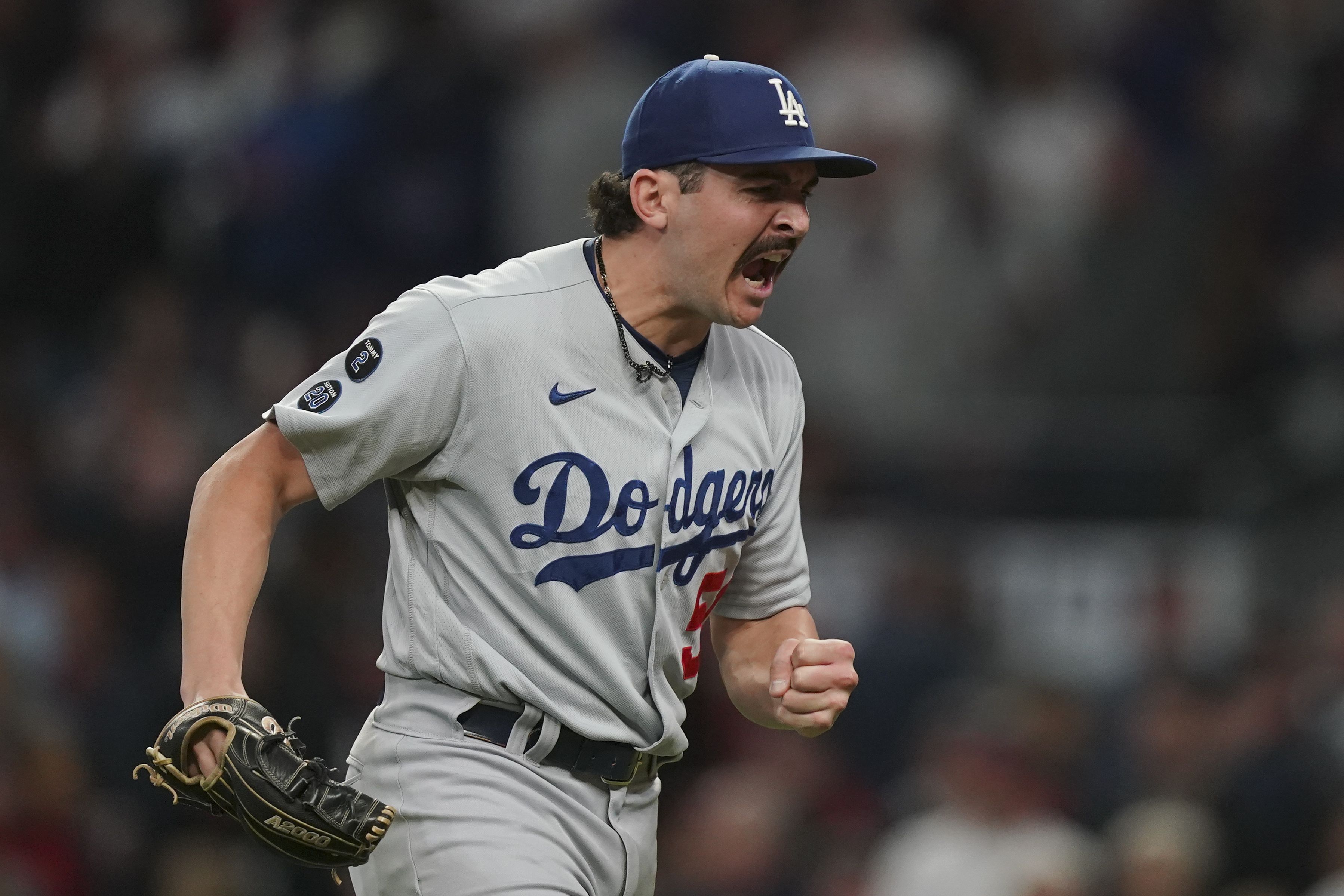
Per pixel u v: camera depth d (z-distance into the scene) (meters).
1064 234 40.44
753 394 14.12
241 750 12.11
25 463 36.28
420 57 40.84
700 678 30.52
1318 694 29.58
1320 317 38.69
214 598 12.63
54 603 32.91
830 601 33.31
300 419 12.87
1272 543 33.91
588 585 13.14
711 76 12.98
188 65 44.31
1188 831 27.66
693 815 28.91
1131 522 35.03
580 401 13.10
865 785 30.59
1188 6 45.34
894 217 38.50
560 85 40.59
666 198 13.03
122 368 37.69
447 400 12.90
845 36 40.69
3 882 26.62
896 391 37.53
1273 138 43.44
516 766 13.25
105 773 30.14
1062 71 42.59
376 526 31.94
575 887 13.25
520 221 39.94
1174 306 38.44
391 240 39.72
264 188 40.38
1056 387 37.62
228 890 28.22
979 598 33.25
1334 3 46.34
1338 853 27.73
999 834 26.91
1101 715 31.19
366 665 29.12
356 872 13.81
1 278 41.12
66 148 43.12
